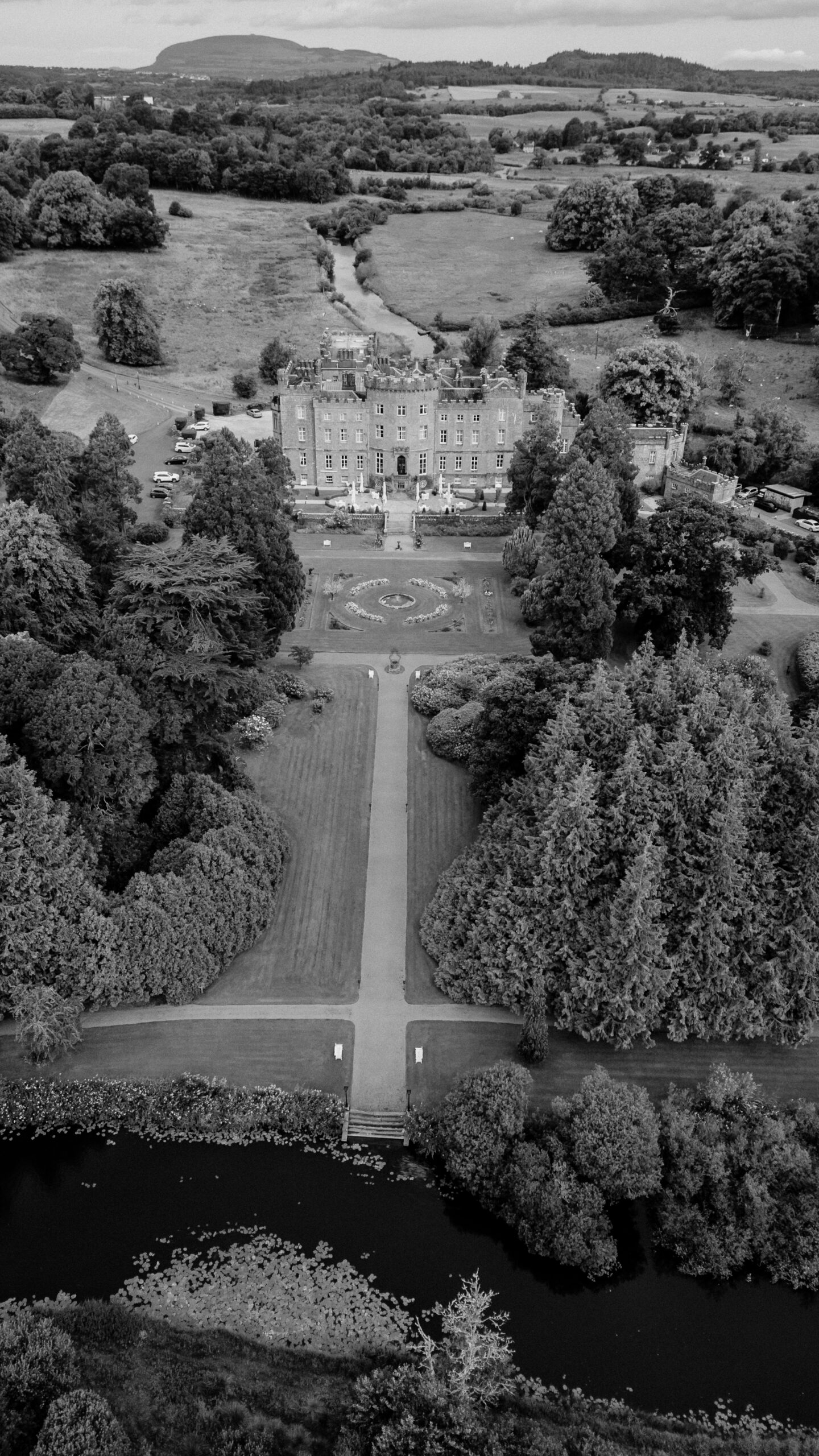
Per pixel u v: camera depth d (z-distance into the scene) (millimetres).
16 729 76688
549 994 70500
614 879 69188
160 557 92312
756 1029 67000
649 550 108500
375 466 157500
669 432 157000
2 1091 65312
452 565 138125
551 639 106375
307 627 121312
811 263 195750
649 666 78375
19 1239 57844
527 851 72375
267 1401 49750
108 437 131125
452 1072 67375
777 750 71062
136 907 70000
